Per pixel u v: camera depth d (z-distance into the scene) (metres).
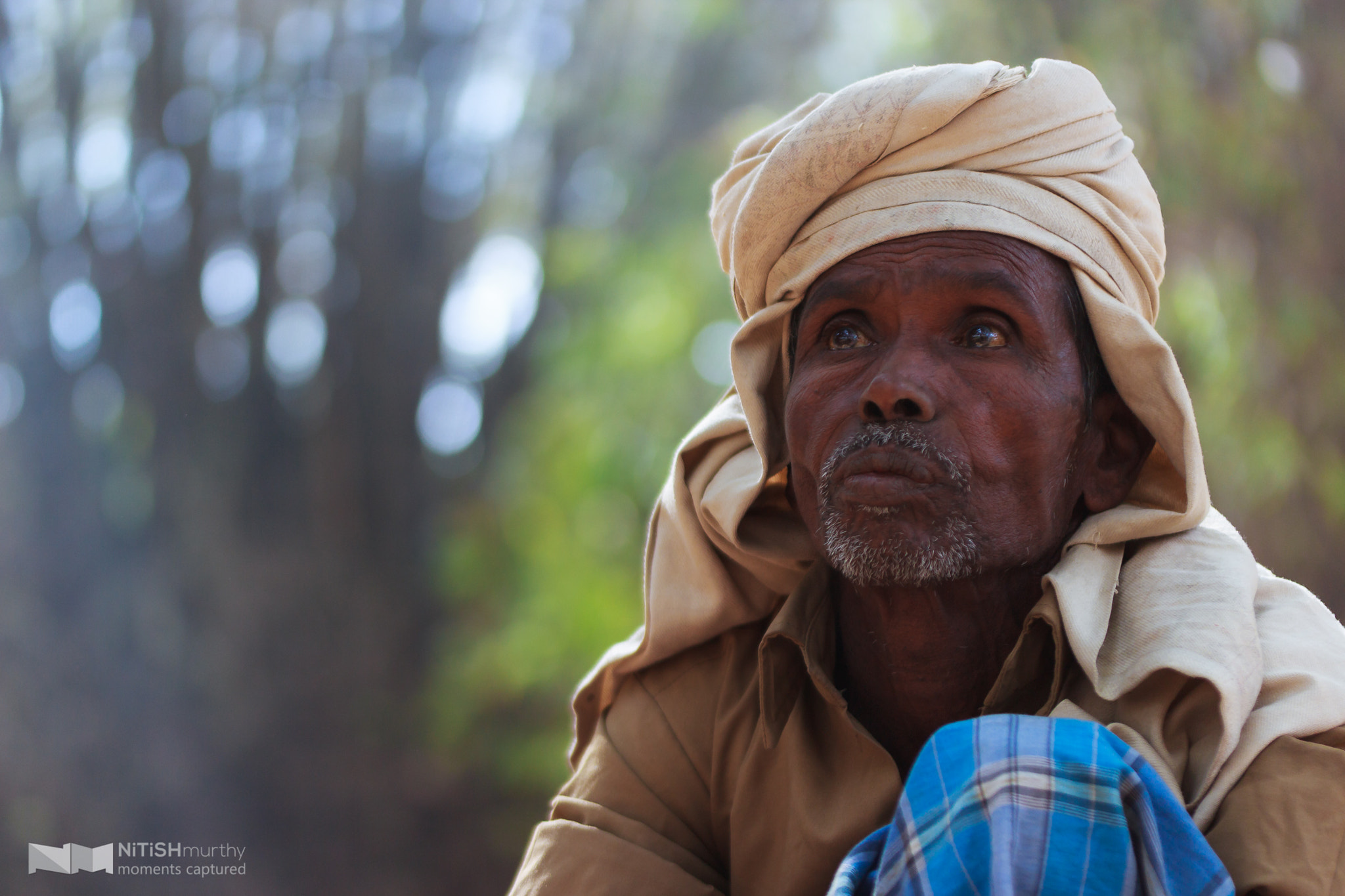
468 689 12.48
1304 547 6.59
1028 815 1.40
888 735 1.94
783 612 1.93
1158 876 1.38
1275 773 1.53
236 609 14.54
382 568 14.88
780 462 1.98
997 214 1.78
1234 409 6.76
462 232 15.37
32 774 13.62
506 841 12.59
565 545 12.28
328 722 14.12
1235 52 6.94
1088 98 1.86
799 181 1.85
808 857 1.85
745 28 14.02
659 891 1.86
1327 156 6.81
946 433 1.73
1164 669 1.61
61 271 15.58
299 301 15.41
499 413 15.07
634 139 14.43
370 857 13.09
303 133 15.36
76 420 15.33
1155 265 1.91
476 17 15.33
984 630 1.85
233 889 12.96
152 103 15.20
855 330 1.85
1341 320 6.71
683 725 2.05
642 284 13.05
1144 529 1.78
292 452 15.12
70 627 14.52
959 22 7.90
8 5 15.47
